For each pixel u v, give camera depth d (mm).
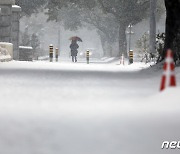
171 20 43219
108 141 10875
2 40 74000
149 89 22969
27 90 22031
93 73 36219
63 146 10398
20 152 9891
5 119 13500
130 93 20938
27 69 39969
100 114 14422
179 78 30234
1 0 73375
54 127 12383
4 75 31875
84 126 12516
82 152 9898
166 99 17109
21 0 123000
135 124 12844
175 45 42375
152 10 93062
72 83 26359
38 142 10766
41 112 14820
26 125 12641
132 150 10133
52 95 19969
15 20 81000
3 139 11055
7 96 19406
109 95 20047
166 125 12781
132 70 45781
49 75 32625
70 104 16844
